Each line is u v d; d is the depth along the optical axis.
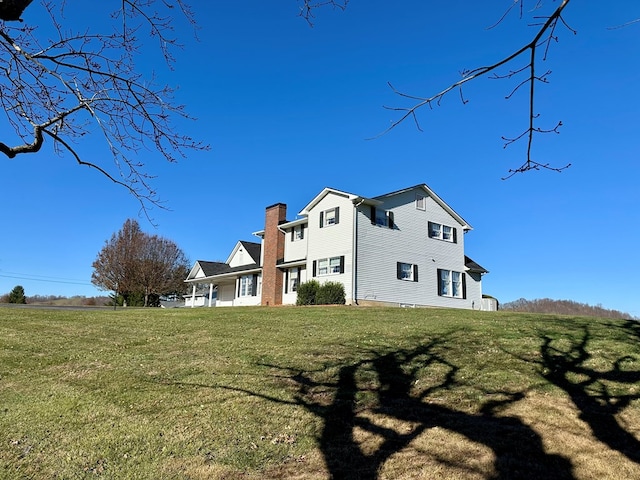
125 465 6.31
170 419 7.66
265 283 31.19
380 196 26.73
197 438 7.04
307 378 9.55
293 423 7.49
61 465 6.29
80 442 6.91
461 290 29.61
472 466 6.07
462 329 14.00
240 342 12.90
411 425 7.30
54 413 7.92
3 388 9.20
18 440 6.97
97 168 5.00
